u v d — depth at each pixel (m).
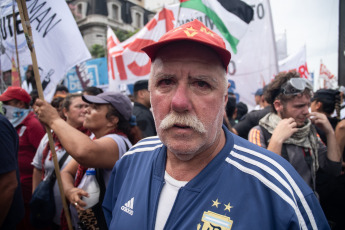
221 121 0.84
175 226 0.77
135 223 0.86
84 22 31.12
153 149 1.01
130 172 1.02
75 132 1.39
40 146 2.20
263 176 0.77
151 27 3.77
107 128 1.63
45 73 1.95
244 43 3.14
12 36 2.08
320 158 1.64
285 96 1.53
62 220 1.77
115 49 4.32
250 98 3.15
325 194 1.72
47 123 1.47
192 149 0.76
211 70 0.76
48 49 1.96
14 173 1.45
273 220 0.73
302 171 1.49
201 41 0.72
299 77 1.57
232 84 3.38
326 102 2.41
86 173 1.51
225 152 0.83
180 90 0.75
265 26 3.06
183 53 0.75
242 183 0.77
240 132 2.50
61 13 1.98
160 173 0.89
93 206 1.42
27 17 1.45
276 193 0.74
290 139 1.51
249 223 0.71
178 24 3.30
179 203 0.80
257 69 3.11
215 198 0.77
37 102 1.47
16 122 2.44
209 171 0.80
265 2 3.04
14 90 2.39
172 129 0.78
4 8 2.07
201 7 3.14
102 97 1.61
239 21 3.07
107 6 31.06
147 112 2.85
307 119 1.57
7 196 1.39
